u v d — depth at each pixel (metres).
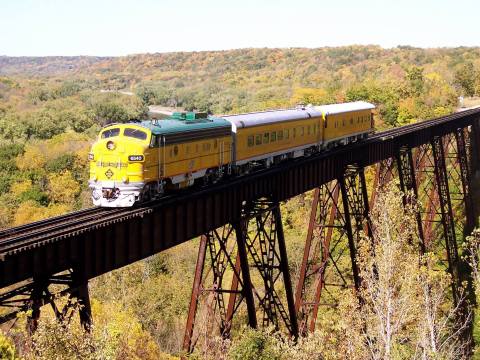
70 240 20.06
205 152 31.78
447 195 62.94
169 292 63.88
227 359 26.41
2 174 89.25
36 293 19.36
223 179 34.94
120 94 172.50
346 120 49.94
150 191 27.94
